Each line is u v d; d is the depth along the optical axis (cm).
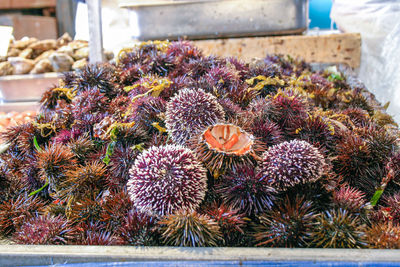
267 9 111
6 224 45
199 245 34
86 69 58
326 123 47
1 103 114
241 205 37
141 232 36
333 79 87
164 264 32
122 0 166
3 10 221
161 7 114
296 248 32
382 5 96
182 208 35
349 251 31
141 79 54
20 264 33
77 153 48
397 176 44
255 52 113
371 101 75
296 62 94
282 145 39
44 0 212
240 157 38
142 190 36
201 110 41
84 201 42
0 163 55
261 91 55
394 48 90
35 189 50
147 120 47
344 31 133
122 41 158
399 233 35
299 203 36
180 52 64
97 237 38
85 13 130
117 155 43
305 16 113
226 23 114
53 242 38
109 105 53
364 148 45
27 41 135
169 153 37
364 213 38
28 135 54
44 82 115
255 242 37
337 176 46
